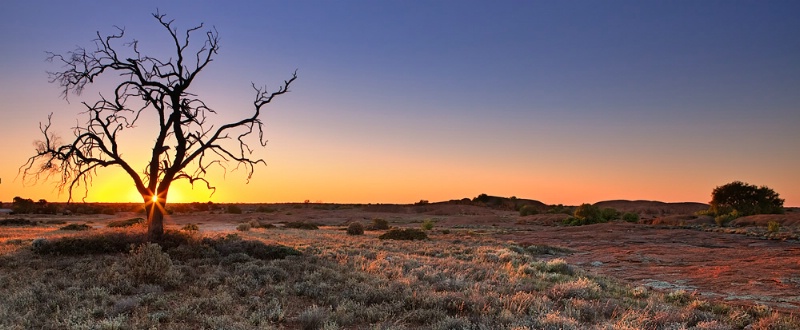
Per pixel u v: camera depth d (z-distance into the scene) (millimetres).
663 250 28109
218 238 23750
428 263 18422
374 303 10883
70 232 36656
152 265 12742
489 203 161750
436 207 132000
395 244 28969
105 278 12180
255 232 40500
